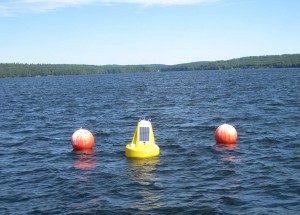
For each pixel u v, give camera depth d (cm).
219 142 2147
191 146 2102
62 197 1343
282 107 3712
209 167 1673
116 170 1656
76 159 1883
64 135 2591
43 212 1209
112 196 1339
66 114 3809
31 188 1453
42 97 6481
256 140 2202
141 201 1285
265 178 1495
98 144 2230
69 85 11350
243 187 1400
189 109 3912
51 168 1731
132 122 3106
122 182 1490
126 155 1886
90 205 1259
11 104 5184
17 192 1409
